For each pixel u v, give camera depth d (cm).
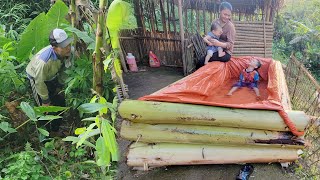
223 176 303
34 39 378
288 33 841
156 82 512
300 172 306
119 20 251
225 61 497
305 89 423
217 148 305
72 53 343
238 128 306
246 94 459
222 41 494
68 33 356
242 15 578
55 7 371
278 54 751
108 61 260
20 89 364
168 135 305
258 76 471
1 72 331
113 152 209
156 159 301
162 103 302
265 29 555
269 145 303
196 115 299
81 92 351
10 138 328
